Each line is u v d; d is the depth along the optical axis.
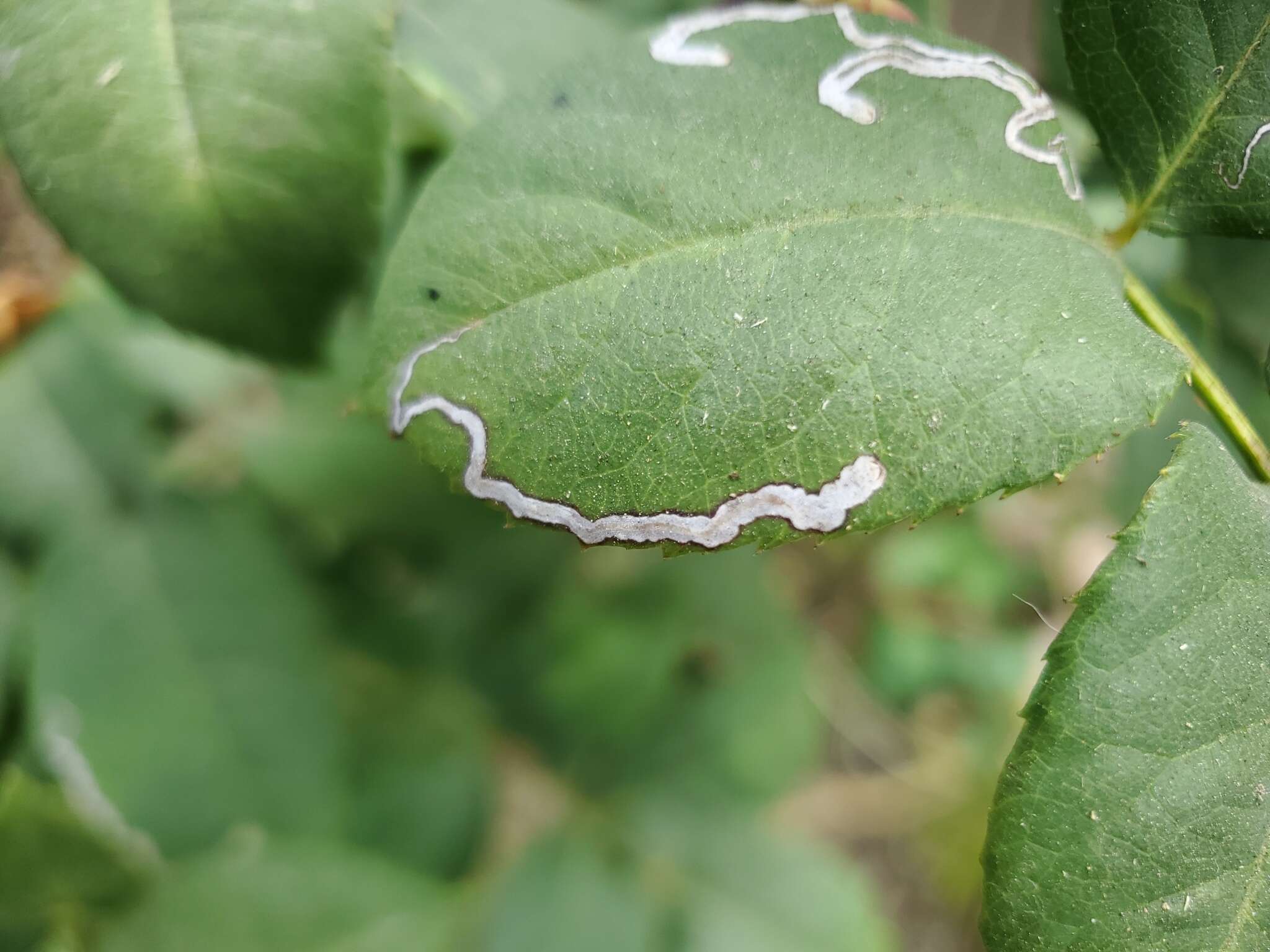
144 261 0.07
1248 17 0.07
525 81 0.08
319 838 0.11
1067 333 0.06
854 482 0.06
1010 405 0.06
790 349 0.06
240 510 0.11
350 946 0.11
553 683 0.14
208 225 0.07
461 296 0.06
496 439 0.06
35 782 0.10
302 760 0.11
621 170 0.07
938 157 0.07
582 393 0.06
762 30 0.07
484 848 0.13
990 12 0.13
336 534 0.12
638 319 0.06
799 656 0.16
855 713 0.24
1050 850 0.06
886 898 0.23
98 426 0.11
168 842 0.10
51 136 0.07
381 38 0.07
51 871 0.10
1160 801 0.06
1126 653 0.06
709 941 0.14
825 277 0.06
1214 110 0.07
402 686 0.13
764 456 0.06
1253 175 0.07
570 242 0.06
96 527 0.10
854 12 0.07
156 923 0.10
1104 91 0.07
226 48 0.07
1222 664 0.06
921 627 0.23
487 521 0.12
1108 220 0.10
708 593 0.15
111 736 0.10
